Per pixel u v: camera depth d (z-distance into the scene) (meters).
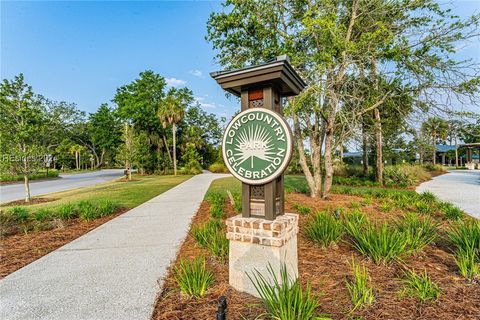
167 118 27.92
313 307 1.89
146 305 2.34
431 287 2.24
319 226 3.81
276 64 2.39
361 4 7.62
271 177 2.47
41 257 3.66
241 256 2.53
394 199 7.50
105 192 11.53
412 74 7.34
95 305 2.37
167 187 13.60
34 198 10.27
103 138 44.66
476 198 7.91
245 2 7.43
